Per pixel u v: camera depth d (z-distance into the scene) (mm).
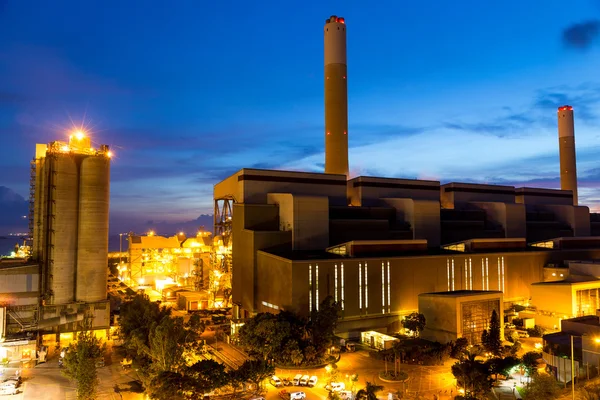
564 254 157625
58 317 108688
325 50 186875
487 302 110500
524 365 84500
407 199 152625
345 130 184625
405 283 124875
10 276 106000
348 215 146375
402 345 96000
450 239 162250
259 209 135000
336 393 72875
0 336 99812
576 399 62844
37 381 85500
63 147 115000
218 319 139250
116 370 92500
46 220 111938
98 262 114438
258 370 74688
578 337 87312
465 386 72688
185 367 75250
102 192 116125
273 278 118188
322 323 98125
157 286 198875
